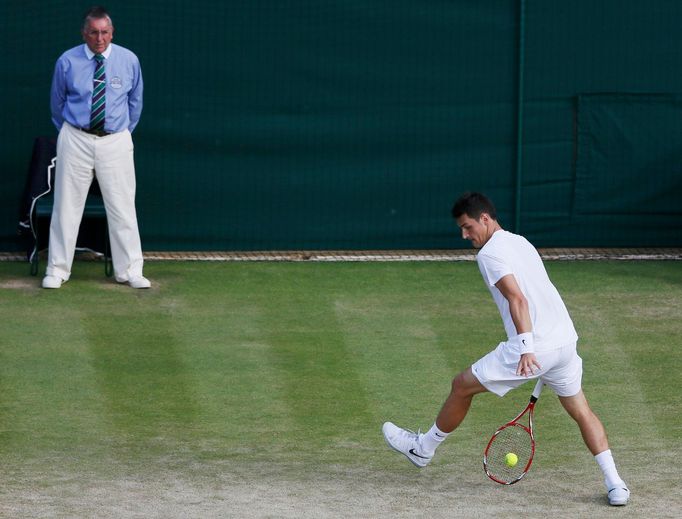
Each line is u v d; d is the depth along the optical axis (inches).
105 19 1390.3
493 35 1658.5
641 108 1691.7
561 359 860.0
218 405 1073.5
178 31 1620.3
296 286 1499.8
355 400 1092.5
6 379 1131.9
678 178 1710.1
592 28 1668.3
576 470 933.2
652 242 1722.4
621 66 1680.6
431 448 908.0
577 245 1716.3
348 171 1669.5
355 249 1689.2
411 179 1678.2
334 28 1640.0
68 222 1453.0
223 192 1659.7
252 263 1617.9
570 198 1704.0
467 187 1686.8
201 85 1632.6
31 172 1534.2
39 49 1608.0
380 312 1384.1
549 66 1670.8
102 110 1411.2
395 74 1654.8
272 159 1659.7
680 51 1684.3
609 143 1694.1
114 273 1493.6
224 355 1217.4
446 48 1656.0
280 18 1630.2
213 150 1648.6
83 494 870.4
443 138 1674.5
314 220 1678.2
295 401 1087.0
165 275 1541.6
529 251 875.4
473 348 1250.6
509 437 954.7
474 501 869.2
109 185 1443.2
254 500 864.9
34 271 1534.2
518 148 1678.2
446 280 1541.6
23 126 1621.6
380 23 1643.7
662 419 1047.6
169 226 1657.2
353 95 1654.8
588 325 1337.4
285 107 1649.9
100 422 1026.7
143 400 1083.3
